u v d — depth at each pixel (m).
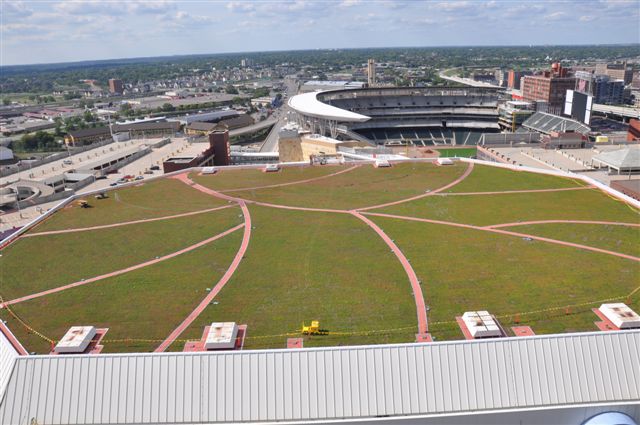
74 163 174.12
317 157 137.12
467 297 55.47
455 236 73.56
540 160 144.62
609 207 84.69
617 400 42.81
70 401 42.38
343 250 69.75
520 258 65.00
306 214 86.12
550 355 43.81
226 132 168.25
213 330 48.94
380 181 106.62
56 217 87.81
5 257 70.62
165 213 88.88
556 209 84.38
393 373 42.94
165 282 61.72
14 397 42.62
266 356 43.47
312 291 58.16
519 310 52.38
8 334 50.84
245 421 41.56
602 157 131.25
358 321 51.44
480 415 41.78
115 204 94.94
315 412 41.78
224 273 63.75
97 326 51.91
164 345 48.22
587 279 58.56
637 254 65.12
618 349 44.22
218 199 96.75
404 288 58.06
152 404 42.19
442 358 43.47
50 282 62.72
